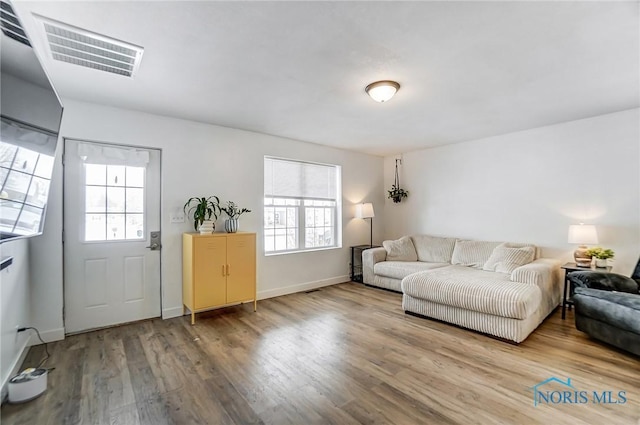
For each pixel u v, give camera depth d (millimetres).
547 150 3902
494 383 2088
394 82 2562
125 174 3234
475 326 2961
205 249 3289
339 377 2172
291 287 4504
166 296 3404
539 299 2951
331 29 1825
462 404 1859
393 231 5797
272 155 4309
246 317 3432
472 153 4641
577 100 3016
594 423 1687
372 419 1729
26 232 1738
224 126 3838
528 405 1846
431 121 3682
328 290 4664
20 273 2406
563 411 1789
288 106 3145
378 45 2008
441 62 2240
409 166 5508
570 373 2211
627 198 3336
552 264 3467
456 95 2871
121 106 3100
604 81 2576
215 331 3021
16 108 1436
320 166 5020
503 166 4309
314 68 2322
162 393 1981
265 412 1792
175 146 3486
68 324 2910
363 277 5004
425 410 1805
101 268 3088
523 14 1688
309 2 1580
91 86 2615
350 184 5367
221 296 3398
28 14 1650
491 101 3033
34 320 2693
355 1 1575
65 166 2904
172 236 3455
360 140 4625
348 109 3242
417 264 4488
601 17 1709
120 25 1768
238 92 2768
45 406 1852
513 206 4215
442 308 3223
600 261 3266
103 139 3049
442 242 4766
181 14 1673
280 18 1716
